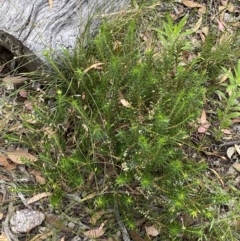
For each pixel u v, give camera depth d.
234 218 1.01
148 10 1.25
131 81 1.01
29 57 1.11
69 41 1.11
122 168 0.97
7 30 1.09
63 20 1.12
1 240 0.98
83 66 1.09
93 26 1.14
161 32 1.14
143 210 0.99
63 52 1.07
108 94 1.00
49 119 1.01
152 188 0.97
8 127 1.08
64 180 0.99
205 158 1.13
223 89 1.22
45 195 1.01
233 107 1.13
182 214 1.02
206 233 1.02
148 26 1.21
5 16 1.11
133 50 1.08
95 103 1.02
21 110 1.10
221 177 1.10
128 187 0.99
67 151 1.04
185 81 1.04
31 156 1.06
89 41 1.11
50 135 1.01
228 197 0.96
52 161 0.97
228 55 1.22
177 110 0.97
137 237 1.00
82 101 1.07
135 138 0.95
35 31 1.10
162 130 0.94
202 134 1.15
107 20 1.15
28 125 1.00
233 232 1.03
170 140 0.96
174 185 0.96
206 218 1.03
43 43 1.09
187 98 0.97
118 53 1.09
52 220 1.01
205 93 1.15
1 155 1.06
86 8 1.15
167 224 0.97
